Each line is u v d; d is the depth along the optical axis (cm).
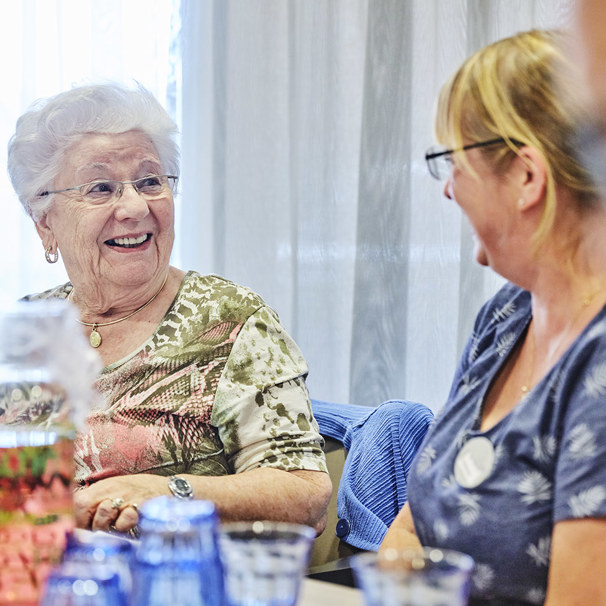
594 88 98
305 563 79
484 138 116
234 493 176
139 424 195
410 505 132
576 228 116
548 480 115
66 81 348
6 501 90
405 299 297
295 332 322
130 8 347
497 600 117
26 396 93
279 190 328
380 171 298
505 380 130
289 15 321
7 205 345
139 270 201
